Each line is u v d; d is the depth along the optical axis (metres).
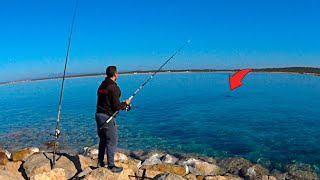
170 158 14.50
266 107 30.64
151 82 78.75
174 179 7.95
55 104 39.53
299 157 15.02
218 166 13.73
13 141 19.94
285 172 13.20
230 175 12.78
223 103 34.59
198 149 16.89
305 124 22.28
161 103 36.31
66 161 8.91
